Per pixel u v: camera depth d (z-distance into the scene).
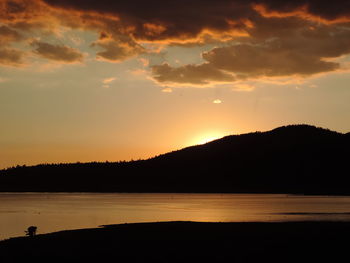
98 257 35.44
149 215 83.38
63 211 99.50
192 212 90.00
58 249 39.09
